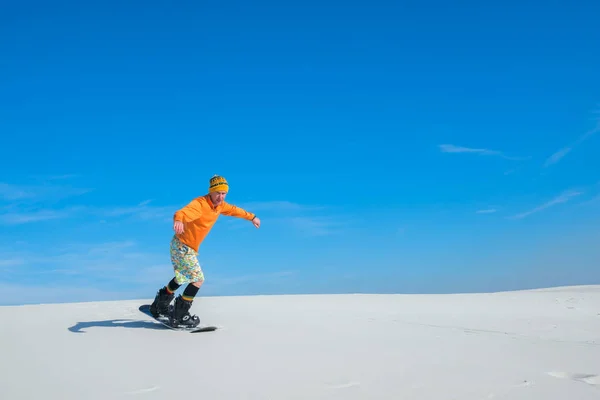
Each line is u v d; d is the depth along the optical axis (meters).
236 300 9.97
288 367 3.70
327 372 3.54
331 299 10.45
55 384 3.31
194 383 3.29
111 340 4.89
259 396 2.99
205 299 10.23
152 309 6.02
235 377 3.42
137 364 3.85
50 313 7.27
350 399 2.92
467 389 3.11
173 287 5.83
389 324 6.20
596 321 7.36
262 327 5.72
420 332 5.54
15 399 3.00
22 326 5.92
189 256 5.63
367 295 11.56
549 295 11.89
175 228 5.25
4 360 4.06
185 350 4.38
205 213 5.57
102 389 3.17
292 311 7.80
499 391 3.08
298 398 2.95
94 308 7.91
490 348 4.53
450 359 3.99
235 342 4.75
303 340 4.85
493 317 7.80
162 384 3.27
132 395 3.04
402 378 3.37
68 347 4.55
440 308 9.23
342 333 5.33
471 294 12.09
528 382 3.28
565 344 4.82
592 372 3.59
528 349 4.50
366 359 3.96
